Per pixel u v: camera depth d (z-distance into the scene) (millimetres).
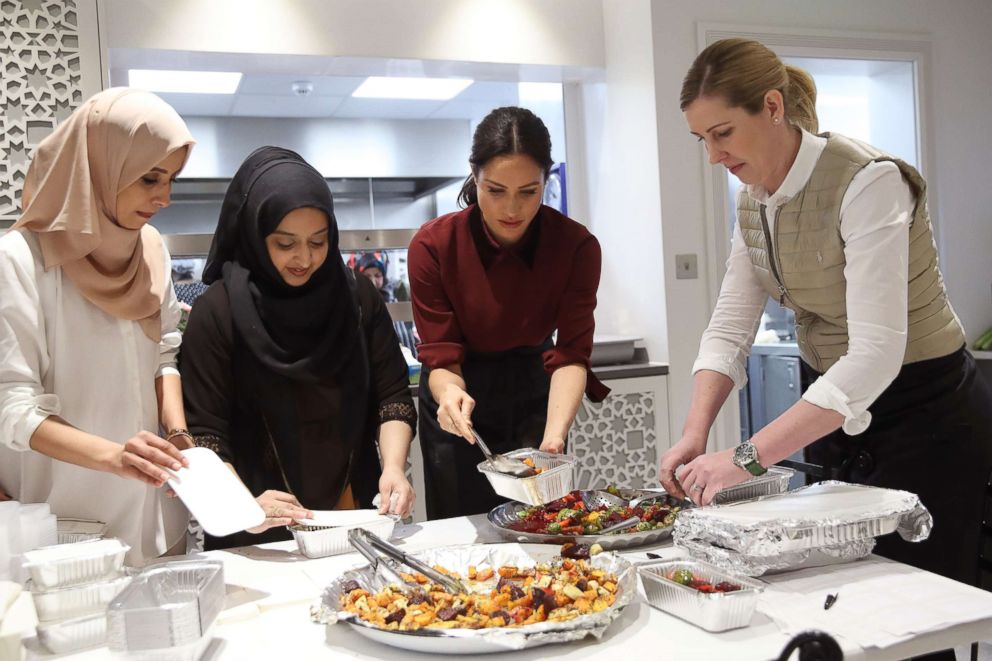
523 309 1836
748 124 1413
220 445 1646
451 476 1917
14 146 2578
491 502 1929
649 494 1625
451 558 1307
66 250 1489
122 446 1346
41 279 1487
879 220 1356
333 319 1772
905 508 1219
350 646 1035
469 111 4430
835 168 1413
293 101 4039
